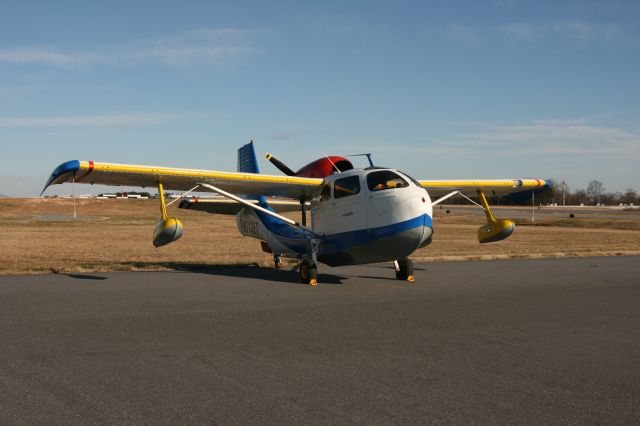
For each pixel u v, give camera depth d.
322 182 13.62
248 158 17.95
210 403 4.05
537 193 17.36
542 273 14.01
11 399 4.11
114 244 26.12
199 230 44.69
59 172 12.21
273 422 3.69
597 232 42.81
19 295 9.70
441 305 8.74
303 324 7.11
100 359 5.29
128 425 3.62
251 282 12.02
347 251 12.28
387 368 5.01
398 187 11.36
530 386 4.48
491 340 6.19
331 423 3.67
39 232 37.94
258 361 5.24
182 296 9.67
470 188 15.83
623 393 4.30
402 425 3.64
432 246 25.66
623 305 8.79
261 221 15.50
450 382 4.58
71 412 3.85
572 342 6.11
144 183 13.95
